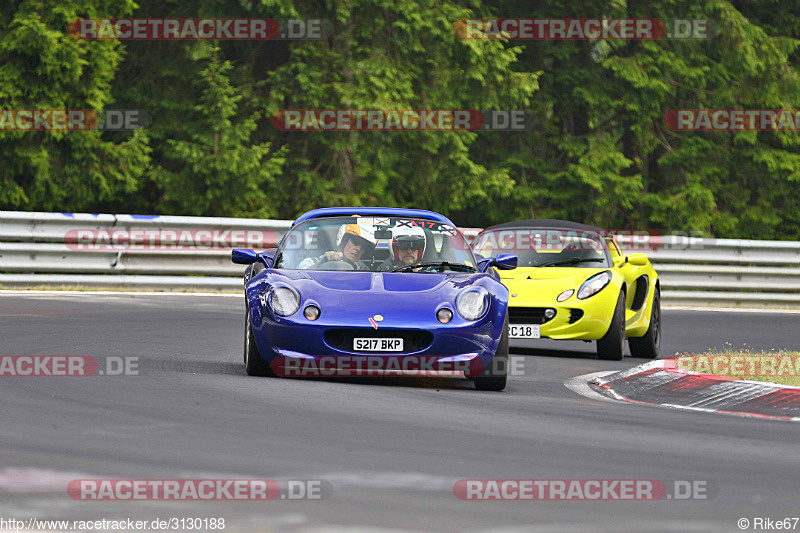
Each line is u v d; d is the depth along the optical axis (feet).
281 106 312.91
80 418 86.38
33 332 147.95
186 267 230.27
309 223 126.21
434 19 316.40
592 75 353.31
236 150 301.22
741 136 363.56
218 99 303.27
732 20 351.46
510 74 327.88
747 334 194.08
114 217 223.30
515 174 351.05
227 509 60.64
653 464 76.02
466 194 325.62
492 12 355.36
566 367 140.46
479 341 111.24
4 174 278.26
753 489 68.90
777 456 80.89
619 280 154.20
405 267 120.06
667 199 355.36
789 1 392.06
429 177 326.85
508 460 75.46
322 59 316.60
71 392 99.71
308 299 111.86
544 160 361.51
